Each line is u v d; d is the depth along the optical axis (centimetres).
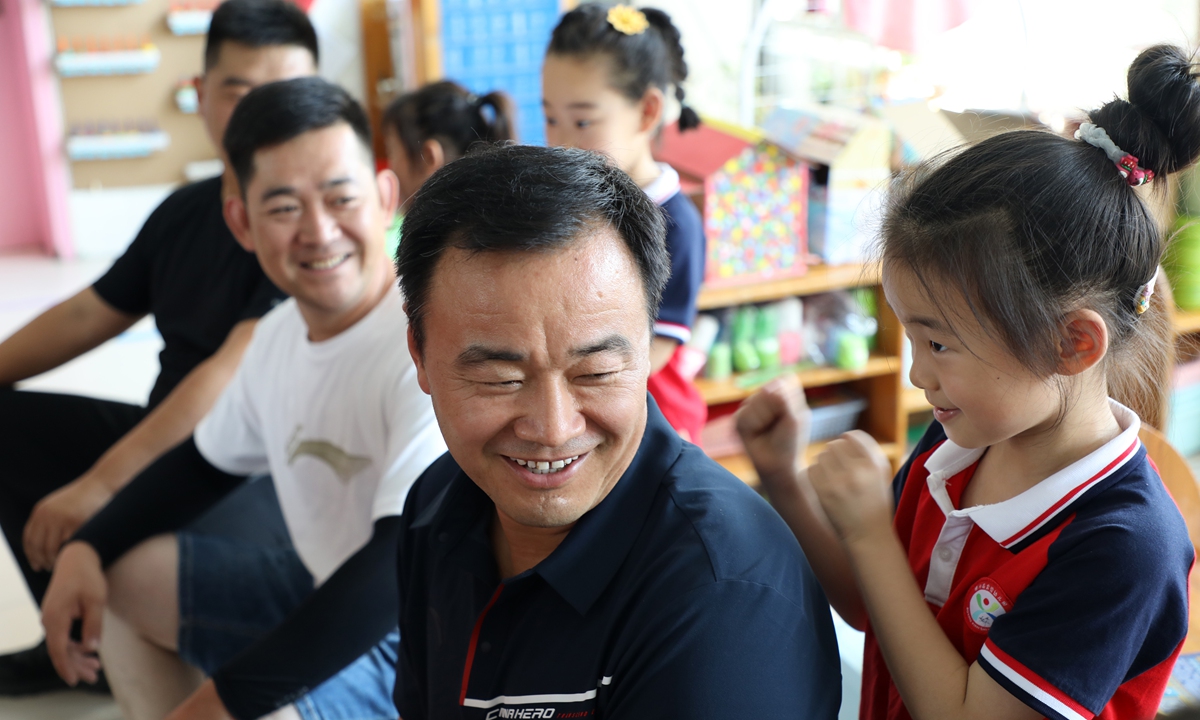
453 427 84
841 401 328
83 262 661
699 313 320
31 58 632
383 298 156
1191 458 323
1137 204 92
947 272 89
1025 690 88
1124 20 311
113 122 658
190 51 661
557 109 234
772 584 86
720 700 81
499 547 101
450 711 101
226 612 171
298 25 236
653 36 236
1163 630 89
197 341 230
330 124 151
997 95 298
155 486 169
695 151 304
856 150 310
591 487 87
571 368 81
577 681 90
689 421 240
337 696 149
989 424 92
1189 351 129
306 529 164
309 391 158
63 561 163
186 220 230
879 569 99
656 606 86
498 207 78
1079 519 92
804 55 358
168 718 136
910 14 315
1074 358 91
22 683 216
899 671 96
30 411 221
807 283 305
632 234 82
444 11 462
